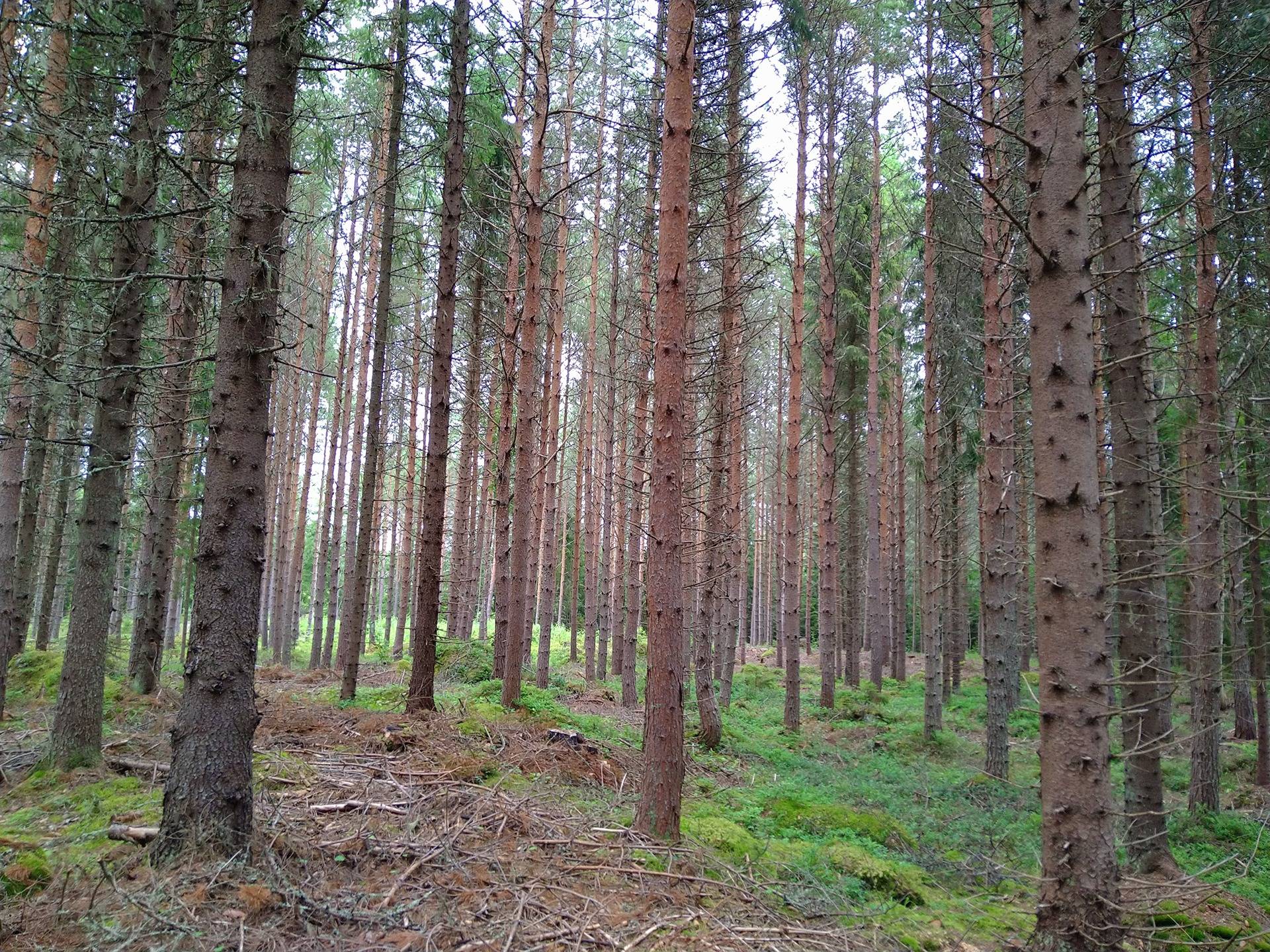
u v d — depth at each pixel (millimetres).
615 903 4340
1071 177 4156
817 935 4277
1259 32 7895
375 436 10586
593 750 8375
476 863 4652
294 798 5465
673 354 5922
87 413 11578
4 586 8383
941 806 9227
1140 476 6480
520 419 10906
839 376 21734
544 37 10992
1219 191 8469
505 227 13594
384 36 9250
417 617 9211
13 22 5375
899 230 18500
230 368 4445
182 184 5375
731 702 17266
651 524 5848
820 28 12953
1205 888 4207
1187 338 10055
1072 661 3891
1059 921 3740
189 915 3525
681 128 6047
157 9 6238
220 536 4344
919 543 21953
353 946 3529
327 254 21766
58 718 6051
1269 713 11633
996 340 10602
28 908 3621
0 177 5707
